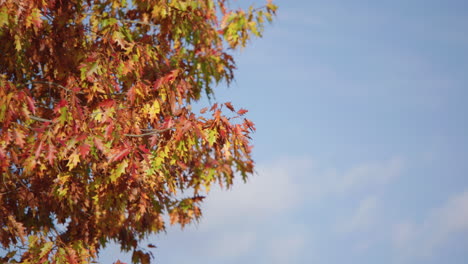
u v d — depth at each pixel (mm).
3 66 9070
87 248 9844
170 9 10023
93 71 8312
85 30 9414
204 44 11422
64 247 9000
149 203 9281
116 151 7562
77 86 8594
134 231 11336
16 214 9250
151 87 8828
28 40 8602
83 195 9414
